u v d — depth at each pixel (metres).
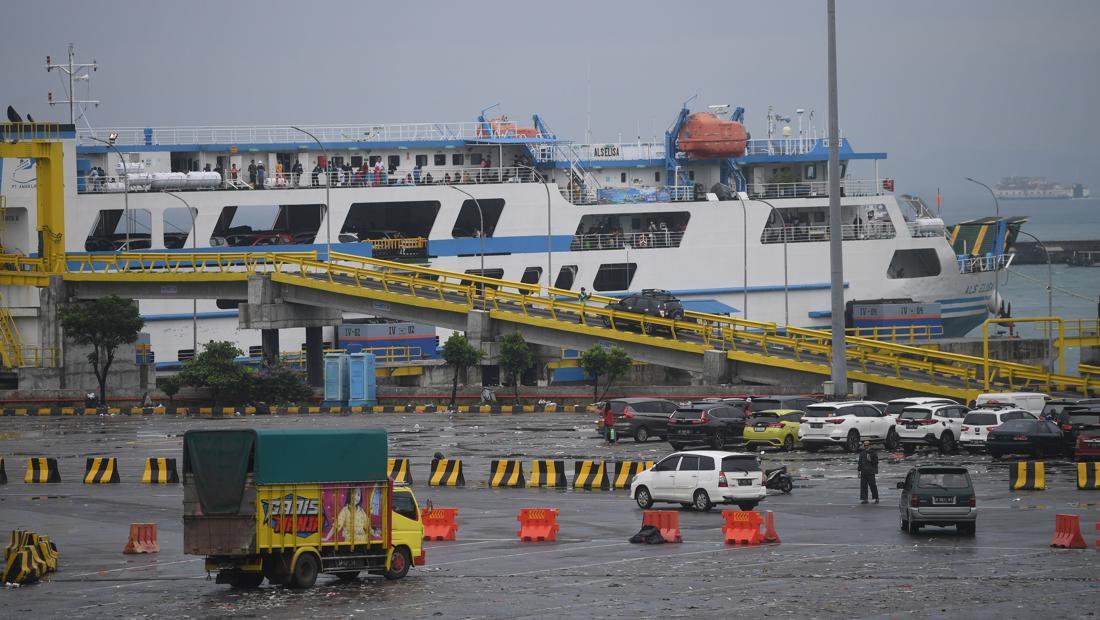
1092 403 187.75
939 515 111.12
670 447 192.50
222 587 92.25
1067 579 91.62
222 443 89.44
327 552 92.00
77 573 98.94
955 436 180.88
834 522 121.38
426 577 95.88
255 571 90.75
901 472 160.00
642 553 106.00
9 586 93.06
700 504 130.75
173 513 134.00
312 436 90.94
